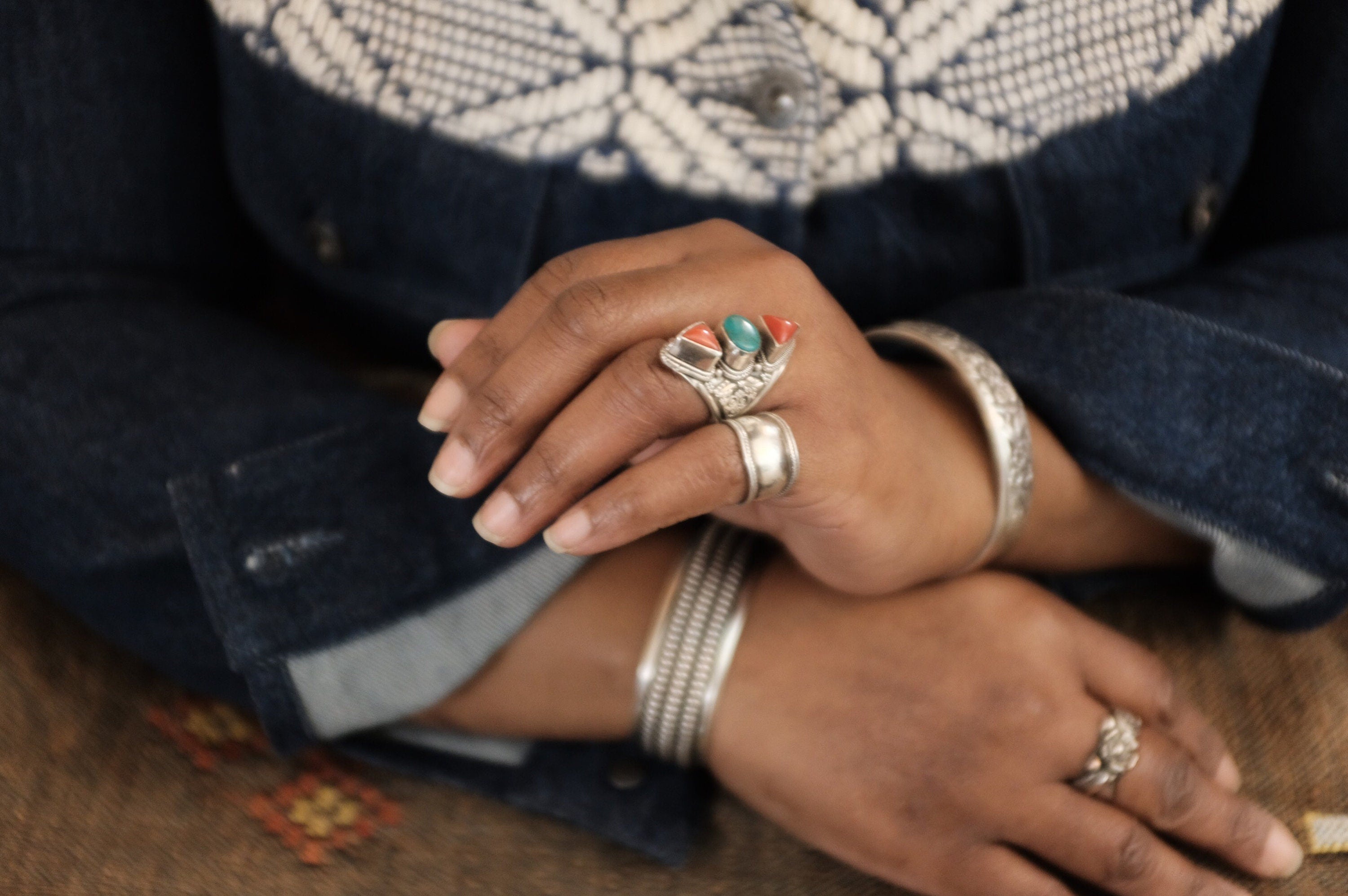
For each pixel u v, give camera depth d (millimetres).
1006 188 606
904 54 581
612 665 552
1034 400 565
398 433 557
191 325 608
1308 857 544
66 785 552
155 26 625
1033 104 591
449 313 637
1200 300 594
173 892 530
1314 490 544
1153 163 616
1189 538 596
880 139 595
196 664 558
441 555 546
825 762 531
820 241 619
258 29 596
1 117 597
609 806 555
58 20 600
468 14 577
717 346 465
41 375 565
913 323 563
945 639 536
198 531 531
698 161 589
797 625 544
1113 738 525
